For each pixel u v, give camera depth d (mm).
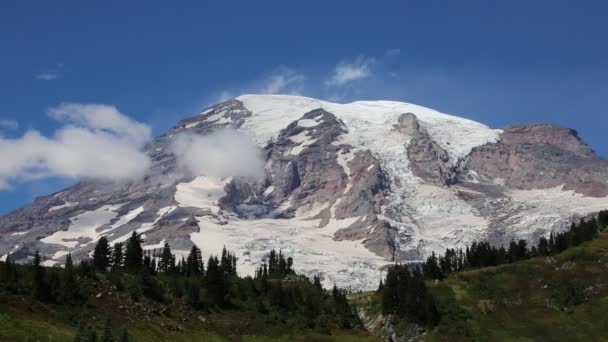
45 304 181000
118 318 190375
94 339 161750
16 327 162750
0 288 178125
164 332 194625
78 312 184000
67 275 194000
